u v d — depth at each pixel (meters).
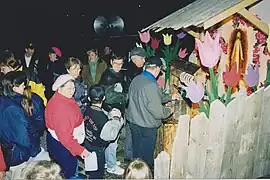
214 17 4.39
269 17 5.13
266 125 5.03
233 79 4.60
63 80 4.32
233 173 4.79
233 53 4.76
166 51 5.80
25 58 7.76
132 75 6.97
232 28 4.75
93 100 4.92
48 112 4.32
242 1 4.51
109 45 10.52
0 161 4.18
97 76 7.00
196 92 4.33
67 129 4.28
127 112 5.16
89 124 4.91
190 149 4.52
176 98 4.88
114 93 5.78
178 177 4.51
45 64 7.71
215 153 4.62
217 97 4.62
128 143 5.92
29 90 4.35
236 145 4.77
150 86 4.79
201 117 4.53
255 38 4.91
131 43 10.31
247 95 4.85
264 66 4.98
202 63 4.23
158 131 4.82
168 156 4.48
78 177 4.48
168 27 5.32
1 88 4.27
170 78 5.16
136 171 3.04
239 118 4.74
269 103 5.02
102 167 5.02
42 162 2.90
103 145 4.95
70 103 4.37
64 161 4.30
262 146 5.05
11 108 4.11
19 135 4.10
